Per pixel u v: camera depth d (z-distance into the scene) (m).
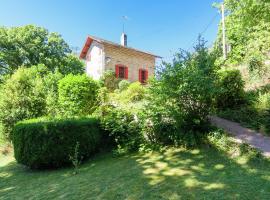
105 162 8.09
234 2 14.45
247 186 5.00
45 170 8.38
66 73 33.81
